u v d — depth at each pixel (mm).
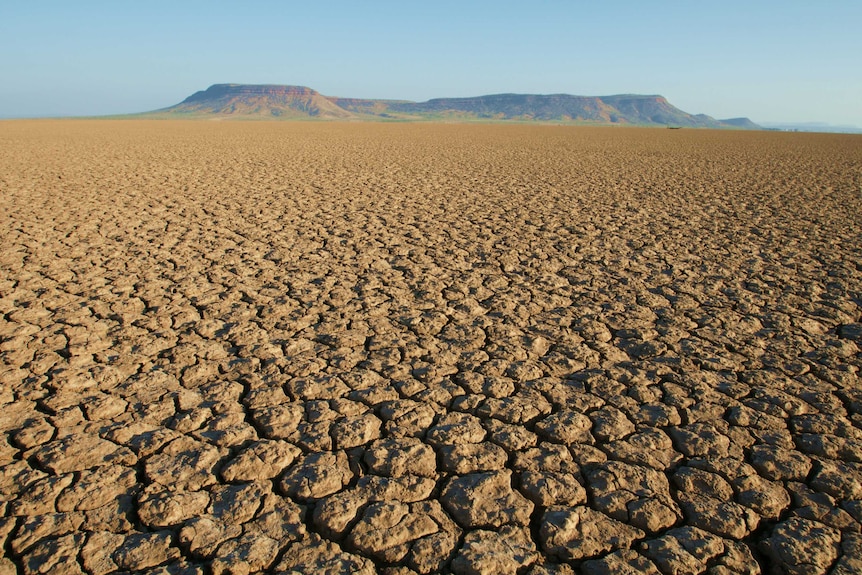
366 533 1984
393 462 2385
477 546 1936
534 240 6543
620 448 2508
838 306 4348
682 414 2793
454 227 7230
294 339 3666
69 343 3535
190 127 37812
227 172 12695
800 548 1935
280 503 2143
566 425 2670
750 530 2033
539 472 2338
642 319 4098
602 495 2199
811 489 2246
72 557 1856
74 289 4547
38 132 27953
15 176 11164
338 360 3369
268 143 22922
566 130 46469
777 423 2705
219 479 2283
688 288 4801
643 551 1924
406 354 3471
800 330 3889
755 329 3896
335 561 1861
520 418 2752
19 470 2301
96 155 16234
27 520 2025
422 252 5957
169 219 7391
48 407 2787
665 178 12805
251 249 5949
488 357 3439
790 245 6355
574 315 4168
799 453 2467
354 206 8633
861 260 5680
